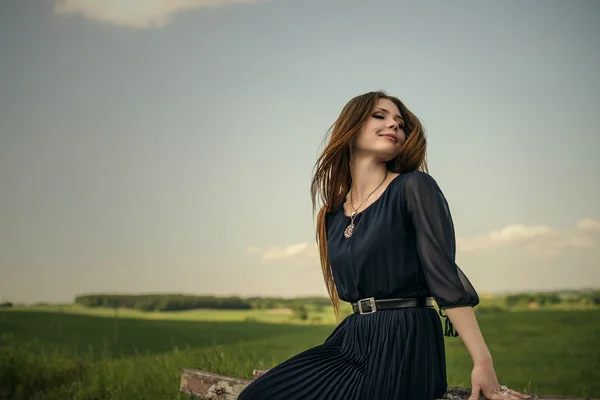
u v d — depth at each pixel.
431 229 2.38
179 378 5.89
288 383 2.49
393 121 2.69
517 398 2.14
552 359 7.70
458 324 2.26
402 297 2.47
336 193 2.86
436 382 2.41
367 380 2.41
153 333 9.28
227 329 9.40
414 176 2.48
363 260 2.48
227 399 3.35
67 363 7.14
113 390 5.93
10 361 6.73
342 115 2.74
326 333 9.13
